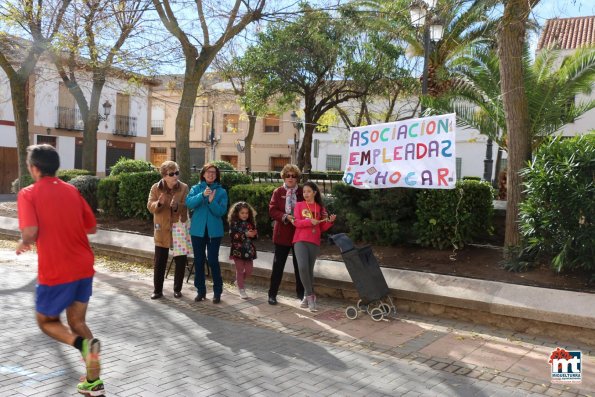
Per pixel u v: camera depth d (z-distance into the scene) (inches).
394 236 314.2
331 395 162.6
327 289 290.2
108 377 170.9
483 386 172.6
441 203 300.4
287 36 668.1
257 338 219.1
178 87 802.2
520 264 266.4
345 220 342.6
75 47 475.8
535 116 377.1
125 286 309.0
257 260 323.9
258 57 707.4
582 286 240.2
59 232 149.4
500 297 238.1
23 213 146.5
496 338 223.9
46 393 156.2
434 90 557.3
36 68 646.5
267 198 373.1
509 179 287.3
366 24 450.3
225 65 712.4
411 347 211.3
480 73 404.8
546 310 223.1
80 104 672.4
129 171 586.9
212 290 305.4
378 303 254.7
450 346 212.8
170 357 192.1
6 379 166.2
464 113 409.7
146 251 372.8
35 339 204.7
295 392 163.8
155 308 262.1
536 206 252.7
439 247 305.0
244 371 180.4
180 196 279.9
